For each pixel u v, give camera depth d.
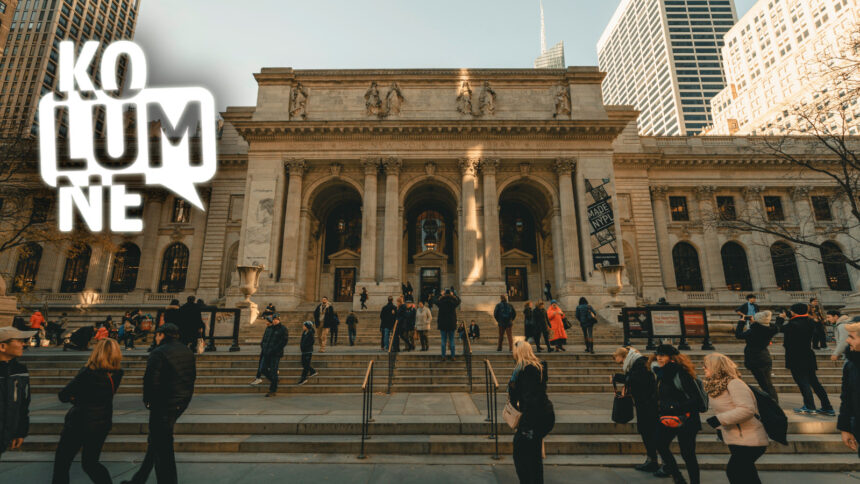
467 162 35.66
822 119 21.45
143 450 7.83
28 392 5.20
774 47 95.00
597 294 32.34
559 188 35.62
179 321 12.05
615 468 7.16
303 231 35.34
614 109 41.34
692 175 43.31
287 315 28.47
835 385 12.55
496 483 6.34
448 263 40.97
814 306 20.64
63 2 80.19
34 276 40.47
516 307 32.88
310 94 37.78
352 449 7.80
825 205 42.78
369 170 35.44
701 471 7.14
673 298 39.41
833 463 7.25
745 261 42.22
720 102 112.38
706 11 151.50
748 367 9.29
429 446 7.78
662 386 6.07
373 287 32.62
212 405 10.41
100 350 5.51
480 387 12.62
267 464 7.13
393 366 13.12
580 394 12.09
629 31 173.00
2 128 29.08
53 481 5.17
